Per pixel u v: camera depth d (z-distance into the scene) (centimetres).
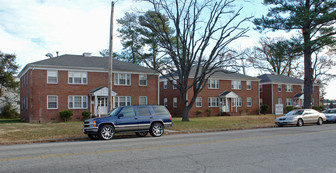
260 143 1183
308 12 2725
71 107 3095
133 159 832
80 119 3127
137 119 1496
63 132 1683
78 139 1478
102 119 1415
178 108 4172
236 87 4597
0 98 4600
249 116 4116
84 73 3191
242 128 2092
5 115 4425
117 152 961
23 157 874
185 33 2736
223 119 3234
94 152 964
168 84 4444
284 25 2814
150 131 1534
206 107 4247
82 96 3159
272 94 5084
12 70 4478
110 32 1869
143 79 3581
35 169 704
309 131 1755
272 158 848
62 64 3069
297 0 2905
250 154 916
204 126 2145
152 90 3616
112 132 1430
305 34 2911
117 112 1486
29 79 2933
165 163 775
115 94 3209
